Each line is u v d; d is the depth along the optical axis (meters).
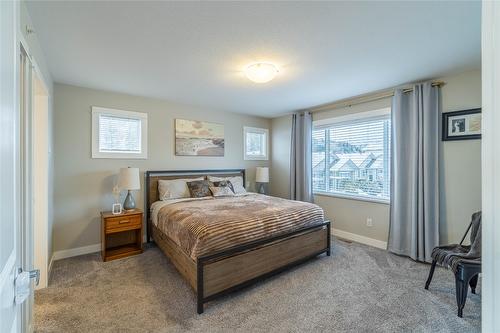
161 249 3.33
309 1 1.63
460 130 2.90
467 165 2.88
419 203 3.11
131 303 2.18
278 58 2.49
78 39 2.12
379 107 3.69
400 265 3.00
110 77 3.02
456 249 2.41
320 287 2.47
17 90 0.78
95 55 2.42
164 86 3.36
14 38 0.74
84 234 3.40
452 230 2.98
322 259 3.18
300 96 3.83
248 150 5.30
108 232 3.16
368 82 3.19
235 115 5.06
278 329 1.86
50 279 2.62
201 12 1.75
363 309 2.10
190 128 4.41
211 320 1.96
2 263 0.61
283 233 2.75
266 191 5.52
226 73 2.89
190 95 3.80
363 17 1.80
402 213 3.32
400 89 3.33
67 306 2.13
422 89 3.12
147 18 1.82
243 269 2.36
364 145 3.93
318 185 4.65
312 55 2.42
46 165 2.59
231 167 5.00
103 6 1.68
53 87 3.16
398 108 3.32
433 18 1.81
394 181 3.42
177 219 2.73
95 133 3.49
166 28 1.96
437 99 3.04
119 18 1.82
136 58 2.49
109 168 3.61
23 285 0.75
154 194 3.92
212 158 4.72
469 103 2.84
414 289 2.42
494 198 0.49
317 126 4.62
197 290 2.07
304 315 2.02
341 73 2.88
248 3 1.65
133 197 3.78
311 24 1.90
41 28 1.94
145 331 1.83
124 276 2.70
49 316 1.99
